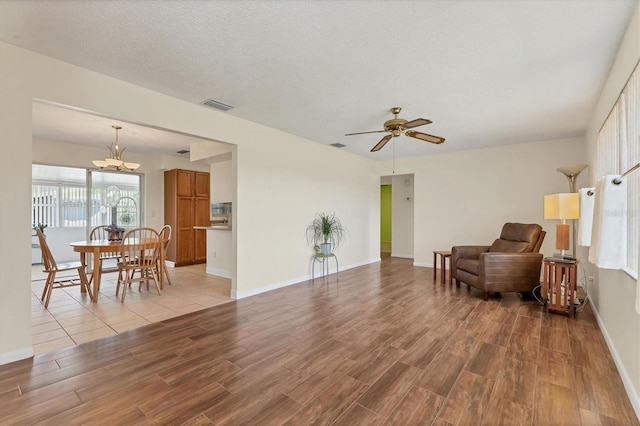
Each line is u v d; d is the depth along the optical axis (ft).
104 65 8.39
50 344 8.41
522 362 7.38
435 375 6.82
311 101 10.93
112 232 14.28
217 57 7.96
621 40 7.03
